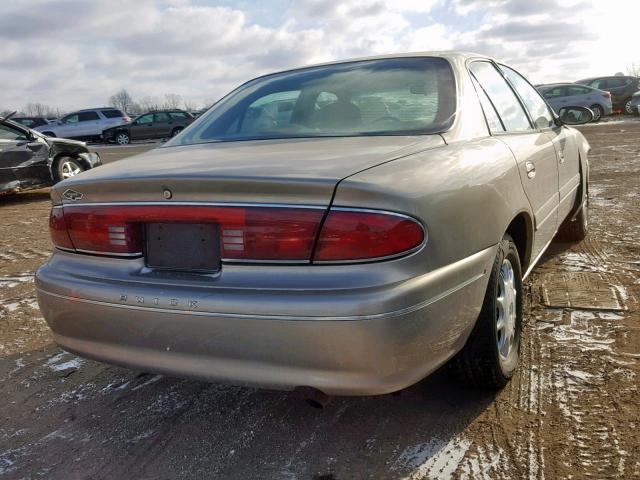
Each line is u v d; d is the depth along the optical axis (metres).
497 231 2.52
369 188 1.97
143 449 2.53
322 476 2.28
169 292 2.16
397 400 2.79
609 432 2.44
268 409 2.79
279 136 2.88
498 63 3.72
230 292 2.06
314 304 1.95
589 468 2.22
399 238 1.98
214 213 2.10
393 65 3.20
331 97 3.05
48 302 2.48
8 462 2.48
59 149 10.61
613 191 8.07
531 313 3.69
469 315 2.32
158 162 2.54
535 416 2.58
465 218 2.26
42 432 2.70
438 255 2.10
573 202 4.65
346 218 1.97
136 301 2.21
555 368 2.99
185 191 2.15
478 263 2.35
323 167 2.13
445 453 2.37
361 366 1.97
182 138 3.18
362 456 2.39
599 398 2.69
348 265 1.98
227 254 2.10
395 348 1.98
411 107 2.85
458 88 2.94
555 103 23.70
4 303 4.52
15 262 5.83
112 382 3.16
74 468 2.42
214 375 2.15
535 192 3.18
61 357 3.51
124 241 2.31
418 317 2.02
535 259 3.48
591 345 3.21
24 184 10.04
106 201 2.35
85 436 2.65
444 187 2.20
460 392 2.82
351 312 1.93
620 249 5.05
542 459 2.29
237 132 3.06
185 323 2.13
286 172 2.09
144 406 2.89
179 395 2.98
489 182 2.51
